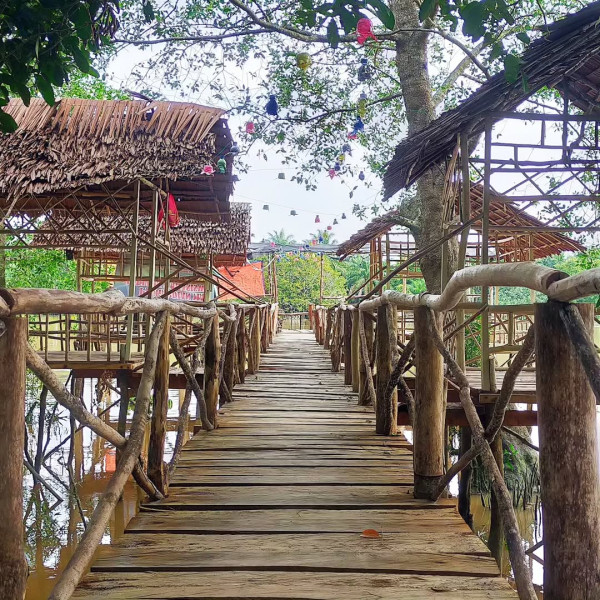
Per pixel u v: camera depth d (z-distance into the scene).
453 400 5.69
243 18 8.88
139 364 6.71
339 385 7.49
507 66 2.69
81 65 2.64
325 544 2.50
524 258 11.45
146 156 5.93
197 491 3.22
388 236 11.62
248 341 8.66
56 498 7.17
